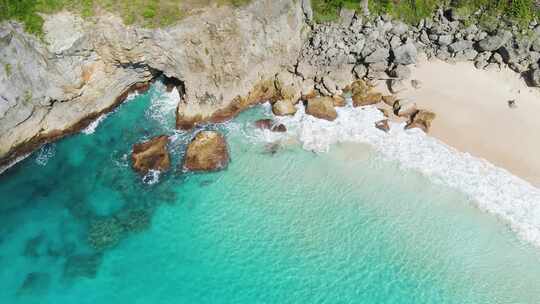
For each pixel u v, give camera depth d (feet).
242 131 116.16
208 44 109.81
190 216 102.68
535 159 111.65
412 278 94.63
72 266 95.35
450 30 127.24
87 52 106.11
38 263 95.61
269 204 104.42
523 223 101.55
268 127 116.47
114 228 100.58
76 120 114.73
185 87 115.85
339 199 105.29
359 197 105.70
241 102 119.55
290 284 93.76
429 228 101.19
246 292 92.89
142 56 111.24
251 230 100.73
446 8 127.13
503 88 124.26
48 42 101.35
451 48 127.95
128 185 106.52
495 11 123.75
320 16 124.67
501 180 108.17
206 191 106.22
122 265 95.96
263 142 114.21
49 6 102.78
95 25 104.01
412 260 96.89
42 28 101.40
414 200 105.19
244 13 109.81
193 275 95.04
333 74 123.65
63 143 113.70
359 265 96.17
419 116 116.78
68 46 102.32
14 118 104.63
